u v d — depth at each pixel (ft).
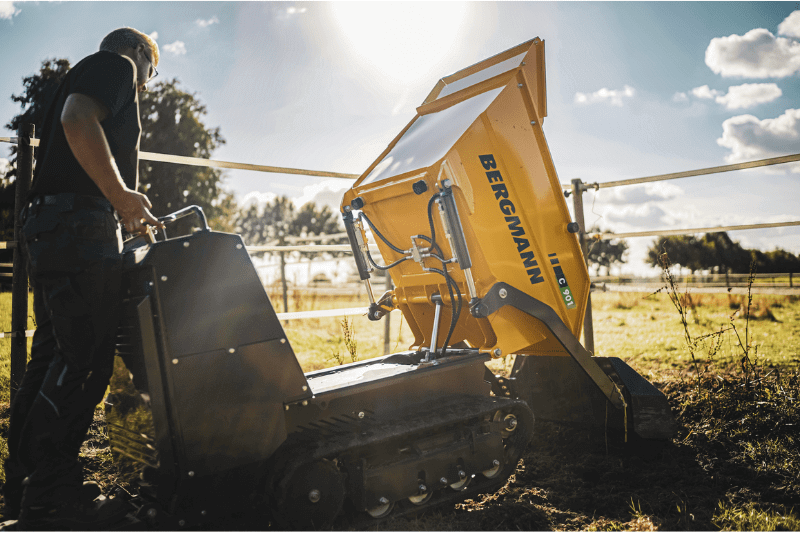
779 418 13.58
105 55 8.09
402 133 12.92
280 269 42.75
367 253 12.03
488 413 10.11
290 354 8.23
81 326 7.68
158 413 7.42
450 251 10.61
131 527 7.68
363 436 8.61
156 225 8.03
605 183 19.21
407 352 11.84
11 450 8.40
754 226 17.69
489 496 10.32
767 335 30.73
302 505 7.88
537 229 11.37
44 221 7.62
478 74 12.66
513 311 11.05
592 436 13.03
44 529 7.47
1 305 34.45
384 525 8.81
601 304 61.93
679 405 15.24
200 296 7.66
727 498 10.11
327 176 17.90
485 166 10.66
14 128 61.52
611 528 8.90
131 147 8.47
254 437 7.88
